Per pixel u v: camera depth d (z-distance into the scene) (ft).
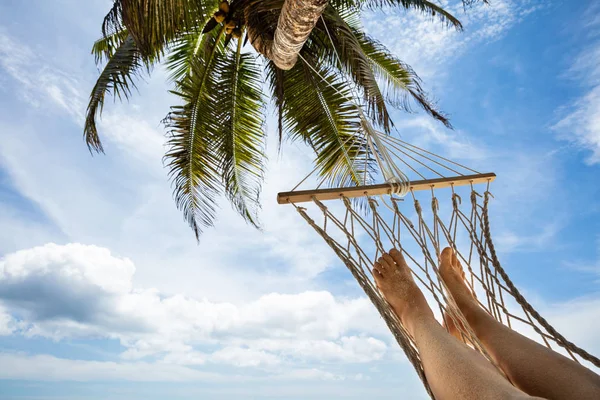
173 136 19.01
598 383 4.27
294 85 18.26
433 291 6.11
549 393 4.42
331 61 17.17
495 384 3.96
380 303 5.97
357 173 16.97
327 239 6.55
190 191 19.30
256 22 12.19
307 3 8.02
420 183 6.93
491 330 5.58
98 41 20.70
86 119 17.40
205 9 17.80
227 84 19.57
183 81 19.38
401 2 19.94
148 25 9.83
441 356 4.63
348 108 17.21
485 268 6.64
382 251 6.70
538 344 5.05
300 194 6.64
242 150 19.45
